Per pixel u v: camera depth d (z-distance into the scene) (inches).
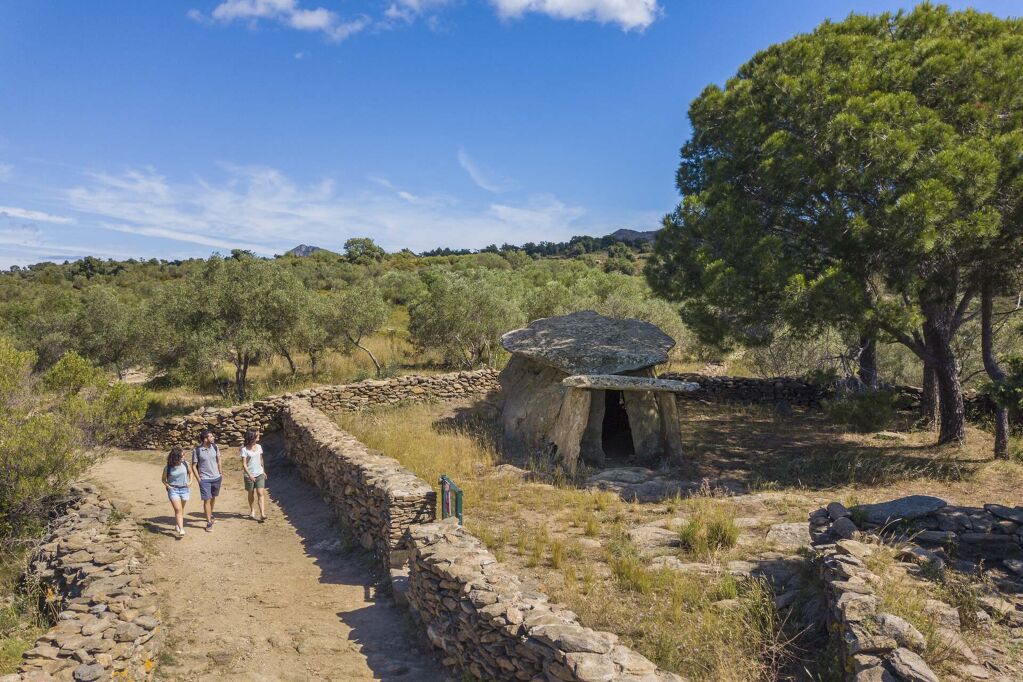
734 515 364.2
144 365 1020.5
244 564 357.4
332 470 452.4
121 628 237.8
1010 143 398.0
